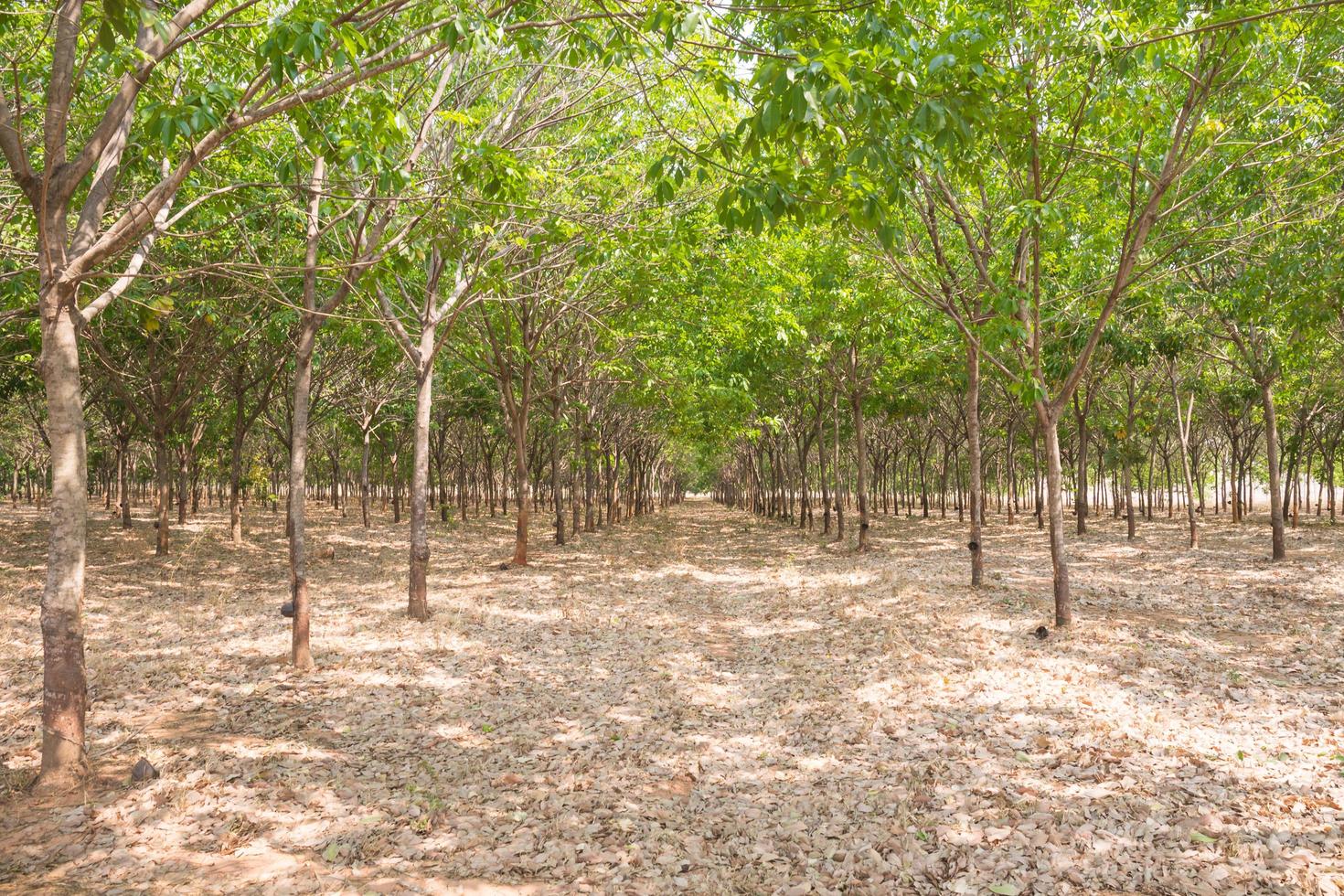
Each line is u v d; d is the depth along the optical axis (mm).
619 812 5785
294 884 4688
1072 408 27359
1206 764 6164
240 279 7773
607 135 13023
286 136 9508
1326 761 6148
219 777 6176
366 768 6551
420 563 12344
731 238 13547
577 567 18781
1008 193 12078
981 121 5031
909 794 5918
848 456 42688
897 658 9484
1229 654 9625
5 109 5539
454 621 12070
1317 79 9656
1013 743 6773
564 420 25422
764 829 5551
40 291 5750
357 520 32406
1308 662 9102
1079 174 11789
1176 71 8914
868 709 7848
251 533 24891
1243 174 11297
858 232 10281
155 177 8922
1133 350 16750
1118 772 6086
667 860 5090
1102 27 8000
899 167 5121
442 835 5410
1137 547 21125
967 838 5219
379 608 13250
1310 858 4734
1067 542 23078
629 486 41000
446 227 8078
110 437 32344
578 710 8117
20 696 8172
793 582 16203
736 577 17422
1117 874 4699
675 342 18891
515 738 7309
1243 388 22859
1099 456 34875
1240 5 7617
